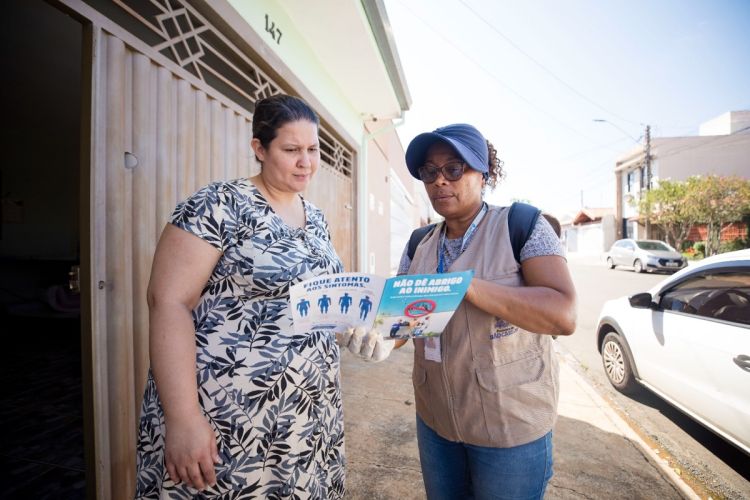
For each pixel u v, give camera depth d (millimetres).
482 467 1189
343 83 5035
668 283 3311
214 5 2416
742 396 2396
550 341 1241
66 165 5902
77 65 3715
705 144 22562
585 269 17531
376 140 7613
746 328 2465
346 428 2844
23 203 5555
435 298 1014
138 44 1869
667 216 18875
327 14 3564
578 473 2338
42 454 2324
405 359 4602
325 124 4711
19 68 3754
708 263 2973
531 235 1147
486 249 1192
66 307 5125
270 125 1186
